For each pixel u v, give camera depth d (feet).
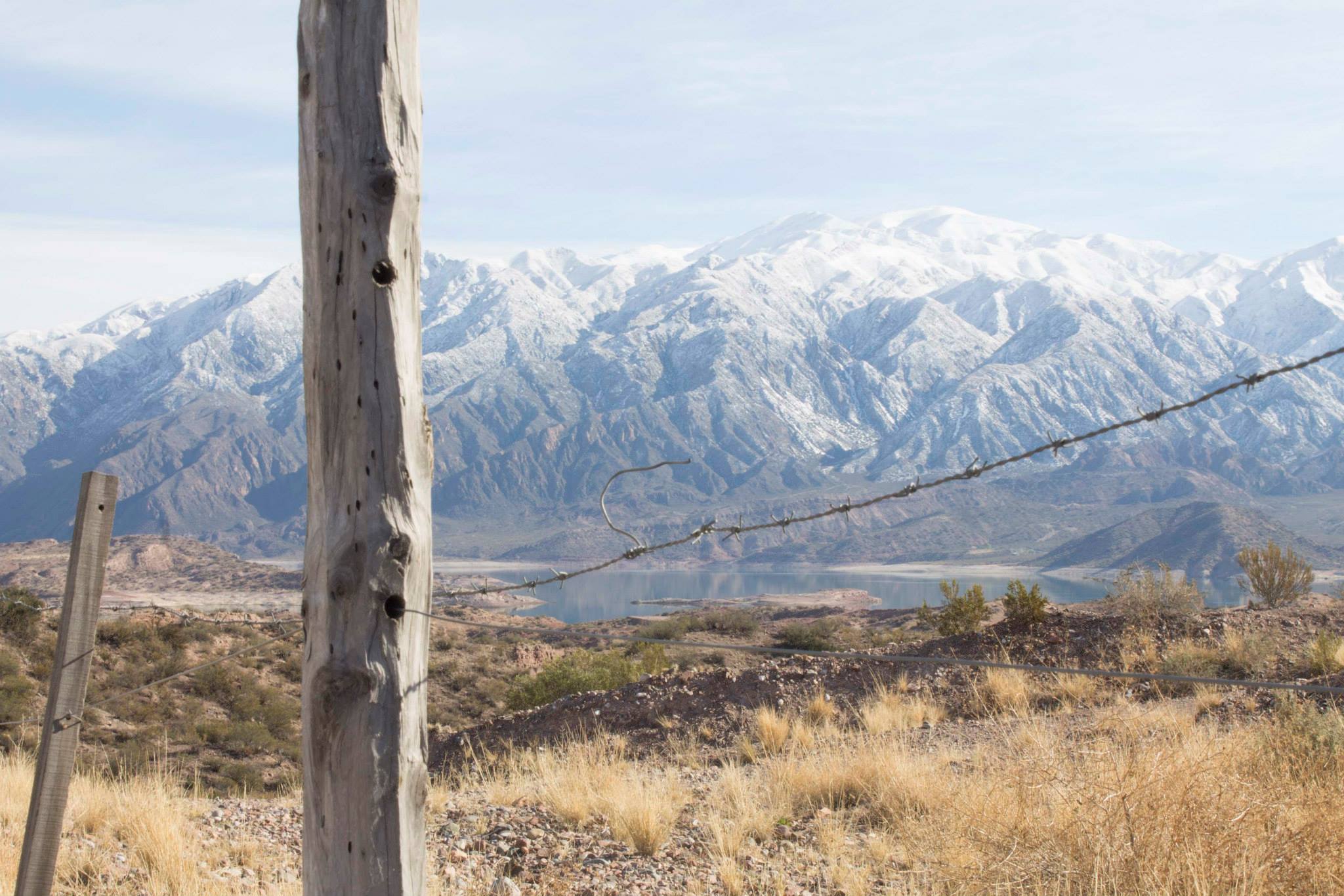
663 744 42.11
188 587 424.46
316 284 10.61
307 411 10.77
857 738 32.91
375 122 10.56
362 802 10.16
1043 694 41.14
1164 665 41.57
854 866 20.21
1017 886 16.22
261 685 85.81
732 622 181.47
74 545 13.58
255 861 22.68
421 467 10.71
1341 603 50.03
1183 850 15.81
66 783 13.46
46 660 74.28
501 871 21.79
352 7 10.63
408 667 10.44
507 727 49.29
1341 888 15.14
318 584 10.44
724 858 21.11
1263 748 22.49
